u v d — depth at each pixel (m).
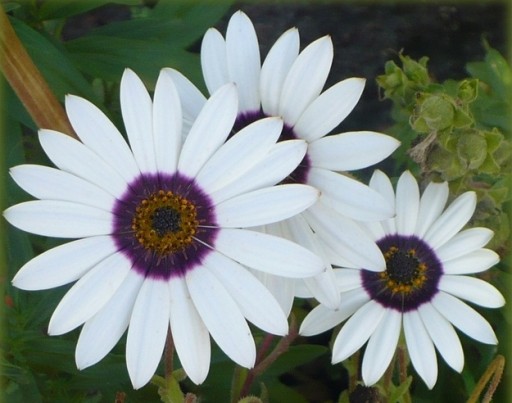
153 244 0.41
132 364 0.40
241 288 0.40
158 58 0.48
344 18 0.59
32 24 0.48
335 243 0.41
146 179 0.40
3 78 0.46
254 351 0.40
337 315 0.44
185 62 0.48
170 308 0.40
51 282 0.40
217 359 0.47
